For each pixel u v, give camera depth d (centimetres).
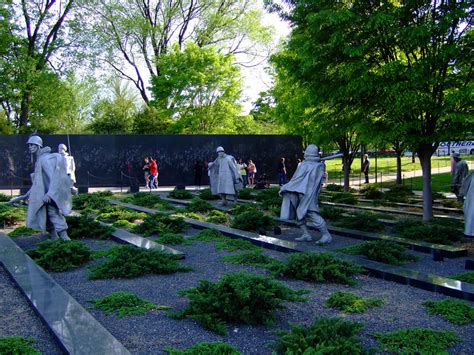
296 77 1468
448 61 1230
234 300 551
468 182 945
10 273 734
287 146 3173
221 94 3531
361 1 1302
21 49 3158
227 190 1753
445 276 779
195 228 1293
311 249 942
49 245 863
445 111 1188
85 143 2841
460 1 1228
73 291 681
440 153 4850
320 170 1045
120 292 635
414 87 1217
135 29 3681
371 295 671
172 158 2988
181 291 627
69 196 995
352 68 1270
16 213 1355
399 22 1287
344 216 1405
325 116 1552
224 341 498
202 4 3909
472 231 918
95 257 902
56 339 475
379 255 862
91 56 3512
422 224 1148
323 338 443
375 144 1546
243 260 859
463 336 517
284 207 1070
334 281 740
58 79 3384
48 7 3384
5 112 3991
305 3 1386
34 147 986
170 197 2133
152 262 777
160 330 526
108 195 2216
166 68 3528
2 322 544
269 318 546
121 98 4294
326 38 1337
